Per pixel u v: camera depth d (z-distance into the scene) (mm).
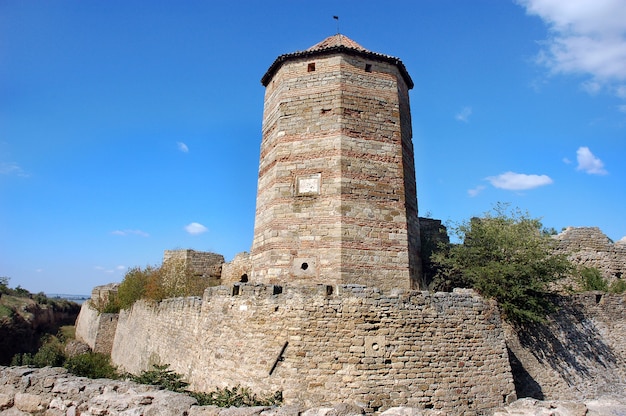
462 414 13945
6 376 11391
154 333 26797
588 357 20328
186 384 16578
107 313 43844
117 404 9570
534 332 19609
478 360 14828
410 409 8477
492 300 16031
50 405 10477
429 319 14625
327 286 14617
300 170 19625
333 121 19812
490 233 20375
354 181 19125
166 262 36656
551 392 18531
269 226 19438
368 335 14008
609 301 22484
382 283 18406
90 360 35031
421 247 22188
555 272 20578
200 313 19203
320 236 18516
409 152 22078
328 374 13617
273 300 14875
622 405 9172
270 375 14031
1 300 55344
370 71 21047
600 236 29625
